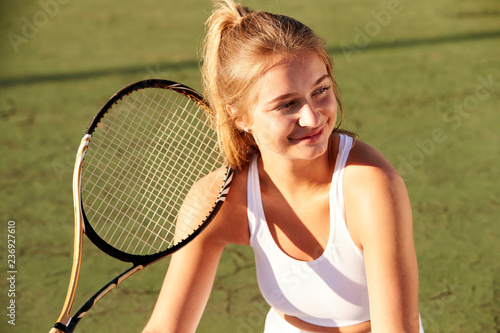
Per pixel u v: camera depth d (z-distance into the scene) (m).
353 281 4.95
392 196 4.56
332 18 23.39
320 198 4.82
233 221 5.16
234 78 4.48
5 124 15.59
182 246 5.04
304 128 4.36
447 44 19.66
